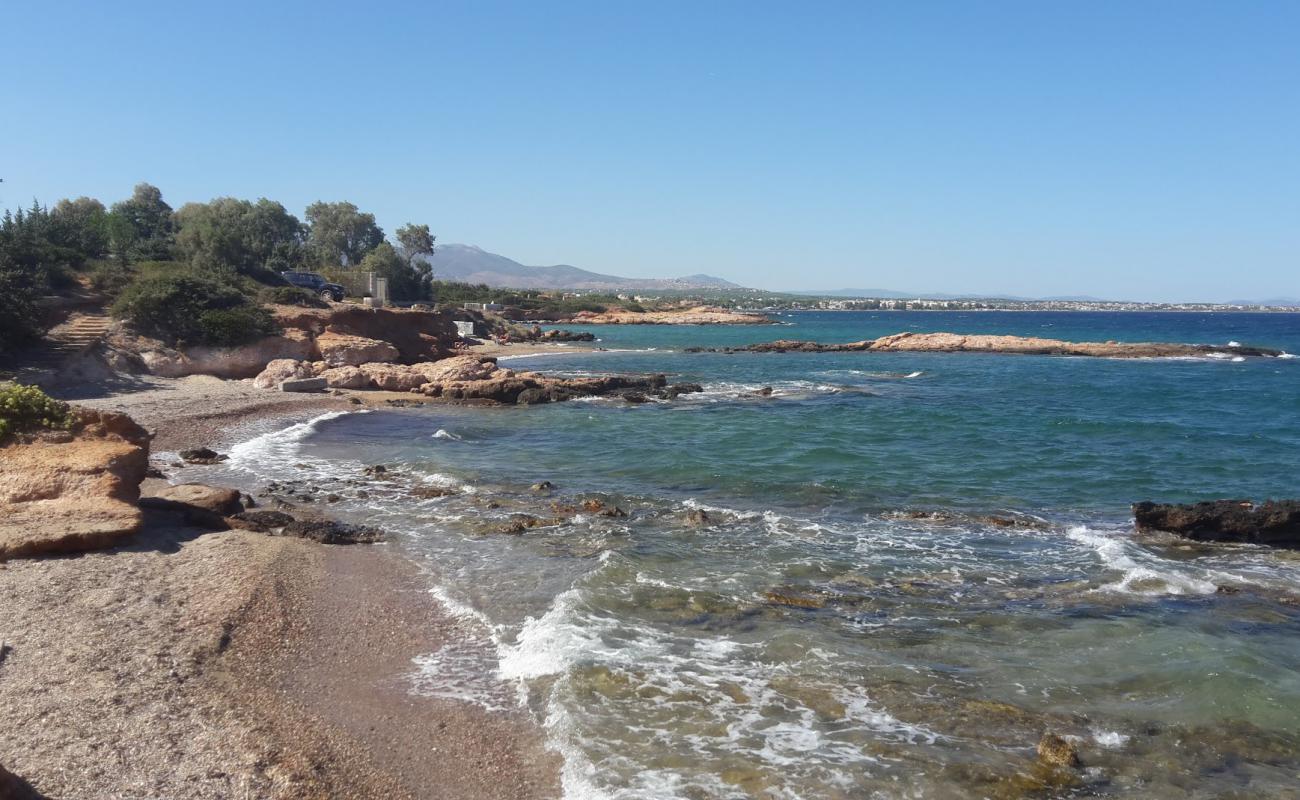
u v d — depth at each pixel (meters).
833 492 22.19
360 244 133.62
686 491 22.19
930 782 8.47
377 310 55.56
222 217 99.50
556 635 11.83
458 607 13.02
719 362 72.31
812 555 16.36
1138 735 9.48
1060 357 79.50
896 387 52.00
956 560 16.19
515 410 39.09
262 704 9.50
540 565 15.30
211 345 44.12
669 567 15.32
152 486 19.39
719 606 13.33
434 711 9.73
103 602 11.78
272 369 42.84
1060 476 24.59
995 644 12.04
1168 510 18.16
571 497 21.02
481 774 8.52
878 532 18.25
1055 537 17.94
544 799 8.13
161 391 37.50
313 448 27.59
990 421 36.16
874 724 9.62
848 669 11.00
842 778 8.52
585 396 44.12
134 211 96.50
